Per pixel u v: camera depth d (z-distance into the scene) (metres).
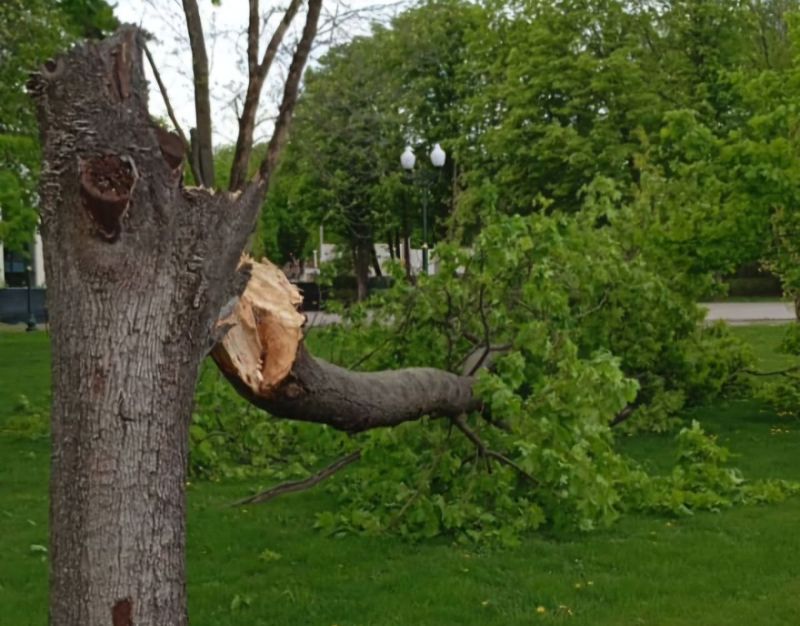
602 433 7.23
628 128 30.42
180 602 3.37
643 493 7.64
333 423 5.34
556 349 7.77
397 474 7.36
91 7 9.94
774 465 9.70
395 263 8.56
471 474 7.25
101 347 3.27
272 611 5.82
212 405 9.05
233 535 7.46
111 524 3.24
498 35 35.00
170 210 3.36
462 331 8.03
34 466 10.16
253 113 4.33
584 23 31.44
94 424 3.25
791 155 11.16
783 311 31.64
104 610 3.21
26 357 21.34
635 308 10.73
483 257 7.74
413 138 35.53
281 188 27.22
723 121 29.12
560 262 9.30
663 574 6.37
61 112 3.28
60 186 3.28
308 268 36.66
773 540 7.09
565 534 7.36
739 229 11.35
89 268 3.27
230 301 3.75
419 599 5.98
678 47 30.75
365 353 8.52
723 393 13.04
